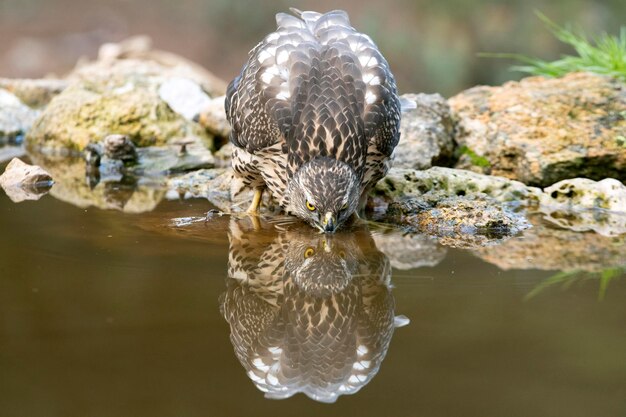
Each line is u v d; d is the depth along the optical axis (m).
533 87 14.34
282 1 35.25
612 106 13.55
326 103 10.54
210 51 34.72
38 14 37.31
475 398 6.30
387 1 34.44
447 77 31.11
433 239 10.46
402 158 12.95
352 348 7.23
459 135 13.97
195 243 10.02
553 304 8.02
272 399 6.41
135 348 7.02
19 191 12.80
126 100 15.25
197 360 6.88
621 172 12.97
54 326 7.44
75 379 6.54
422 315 7.77
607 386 6.45
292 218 11.38
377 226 11.03
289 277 8.91
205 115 15.27
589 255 9.70
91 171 14.16
